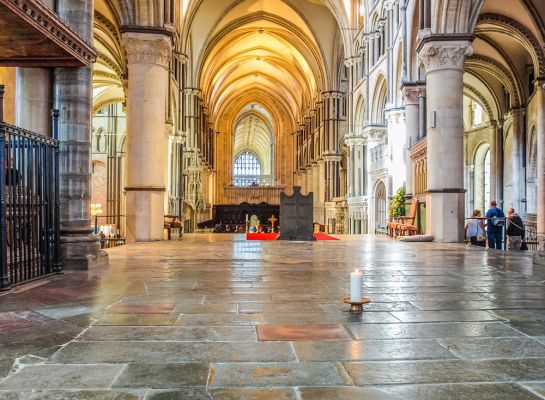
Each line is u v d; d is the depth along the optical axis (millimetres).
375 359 3611
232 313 5086
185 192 37344
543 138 19406
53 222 8062
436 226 15828
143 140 16266
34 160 7781
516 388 3051
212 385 3092
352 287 5219
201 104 45656
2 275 6273
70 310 5211
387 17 24859
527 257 10930
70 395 2920
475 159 32031
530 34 20000
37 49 7902
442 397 2912
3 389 3012
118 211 37938
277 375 3277
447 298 5918
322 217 43312
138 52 16188
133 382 3135
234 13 40469
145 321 4734
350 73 34250
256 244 15258
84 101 8898
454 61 15336
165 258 10586
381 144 29547
